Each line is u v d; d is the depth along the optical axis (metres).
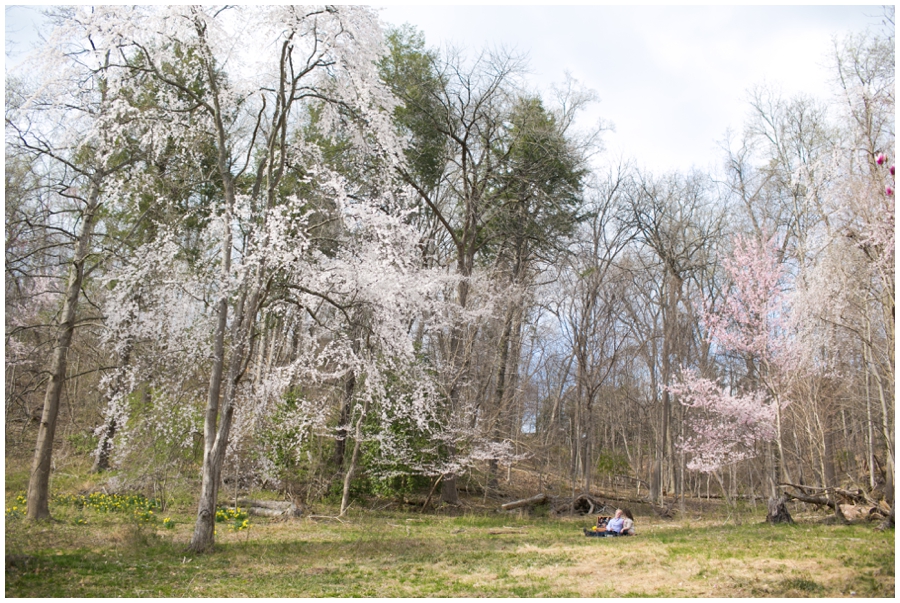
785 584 6.52
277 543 9.96
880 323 13.25
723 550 8.86
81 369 15.09
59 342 10.66
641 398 27.38
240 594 6.45
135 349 11.25
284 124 9.99
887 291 10.92
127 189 11.12
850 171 11.13
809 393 14.09
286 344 16.02
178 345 10.92
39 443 10.41
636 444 27.25
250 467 14.51
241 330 9.40
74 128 9.97
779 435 13.63
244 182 13.70
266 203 9.94
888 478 12.15
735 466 19.12
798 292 12.65
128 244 11.59
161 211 11.57
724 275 23.47
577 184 19.41
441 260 19.81
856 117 10.96
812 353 13.33
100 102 10.55
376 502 16.17
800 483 15.59
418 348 15.34
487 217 18.48
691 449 16.58
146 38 9.76
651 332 24.19
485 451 16.25
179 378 11.06
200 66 10.53
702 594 6.30
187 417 11.83
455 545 10.38
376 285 10.14
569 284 21.53
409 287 10.90
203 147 12.01
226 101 10.74
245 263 9.48
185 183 11.35
